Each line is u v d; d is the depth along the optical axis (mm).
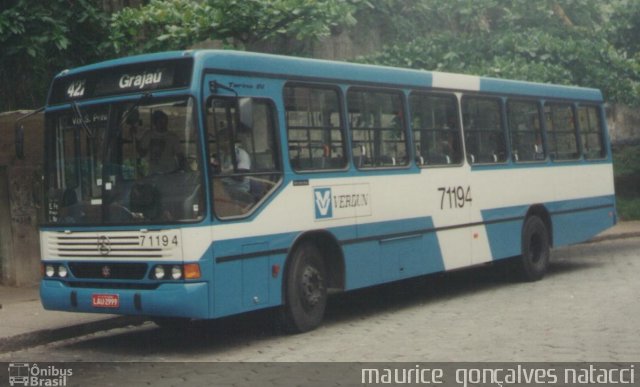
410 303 13844
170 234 10023
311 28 16875
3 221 15102
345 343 10539
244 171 10594
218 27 16703
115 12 17641
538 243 16219
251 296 10578
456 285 15930
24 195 15148
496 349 9781
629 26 25734
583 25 23938
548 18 22750
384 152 12859
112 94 10695
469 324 11555
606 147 18719
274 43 19328
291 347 10445
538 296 13992
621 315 11828
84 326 11867
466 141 14617
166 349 10703
